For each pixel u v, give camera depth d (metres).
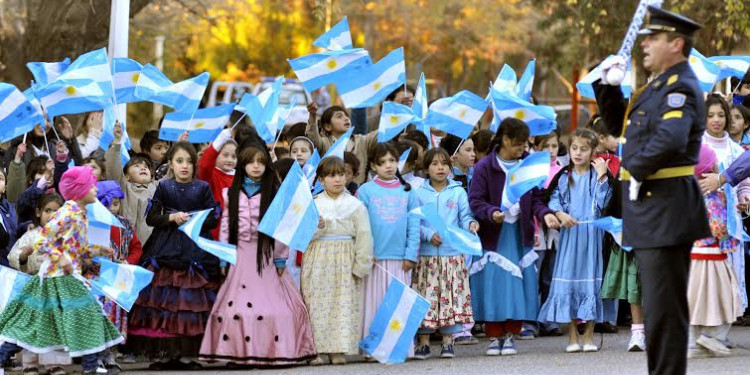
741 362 12.22
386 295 13.31
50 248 11.88
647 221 9.66
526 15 53.84
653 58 9.84
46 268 11.93
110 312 12.84
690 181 9.71
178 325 12.81
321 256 13.23
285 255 13.12
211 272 13.12
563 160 17.27
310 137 15.60
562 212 13.48
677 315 9.65
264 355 12.76
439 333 15.06
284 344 12.80
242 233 13.05
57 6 24.45
